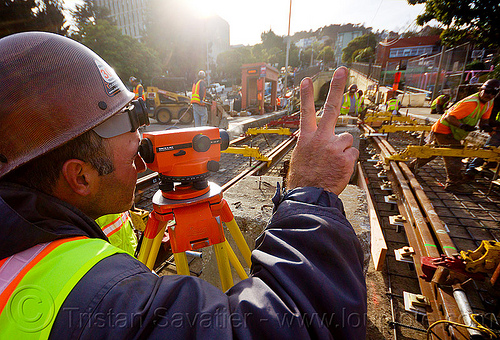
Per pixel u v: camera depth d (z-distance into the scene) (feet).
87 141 1.53
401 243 9.02
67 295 1.10
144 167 2.72
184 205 3.07
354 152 2.00
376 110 51.19
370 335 5.41
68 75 1.44
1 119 1.29
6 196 1.21
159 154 2.77
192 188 3.26
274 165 17.90
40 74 1.35
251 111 59.52
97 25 71.46
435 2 45.60
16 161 1.32
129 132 1.85
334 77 1.98
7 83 1.30
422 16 49.90
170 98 41.34
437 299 5.60
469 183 13.41
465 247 7.86
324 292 1.35
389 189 12.81
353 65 143.95
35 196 1.31
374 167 17.65
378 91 65.57
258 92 58.23
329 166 1.93
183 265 3.15
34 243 1.20
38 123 1.33
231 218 3.67
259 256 1.65
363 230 4.89
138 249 3.64
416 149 12.91
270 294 1.35
